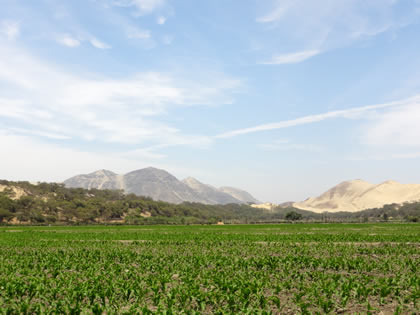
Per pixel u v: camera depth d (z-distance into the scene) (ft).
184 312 45.37
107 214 638.94
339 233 211.82
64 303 49.21
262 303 48.88
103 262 92.48
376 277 67.21
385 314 46.39
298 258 89.20
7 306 50.62
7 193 620.49
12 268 82.38
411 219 464.24
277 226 345.31
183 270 75.25
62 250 126.21
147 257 100.68
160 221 561.02
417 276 65.77
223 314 43.78
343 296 52.19
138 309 46.68
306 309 47.01
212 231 254.88
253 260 87.20
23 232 256.32
